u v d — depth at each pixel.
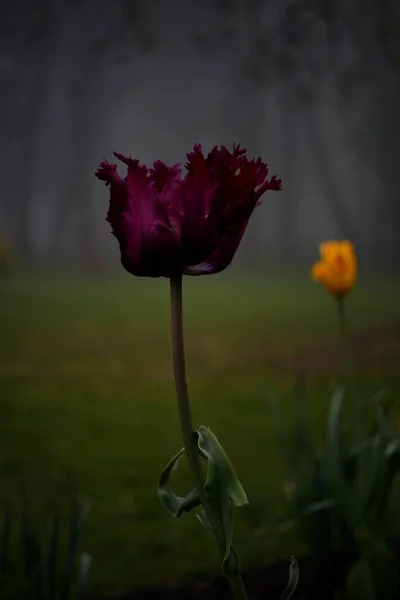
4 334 5.40
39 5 14.43
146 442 2.38
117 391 3.36
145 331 5.60
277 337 5.18
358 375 3.61
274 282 12.11
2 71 17.09
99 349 4.69
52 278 12.34
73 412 2.90
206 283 12.06
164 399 3.16
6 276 10.57
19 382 3.57
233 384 3.49
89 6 13.97
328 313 6.76
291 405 2.96
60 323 6.11
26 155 18.19
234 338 5.16
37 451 2.29
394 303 7.61
